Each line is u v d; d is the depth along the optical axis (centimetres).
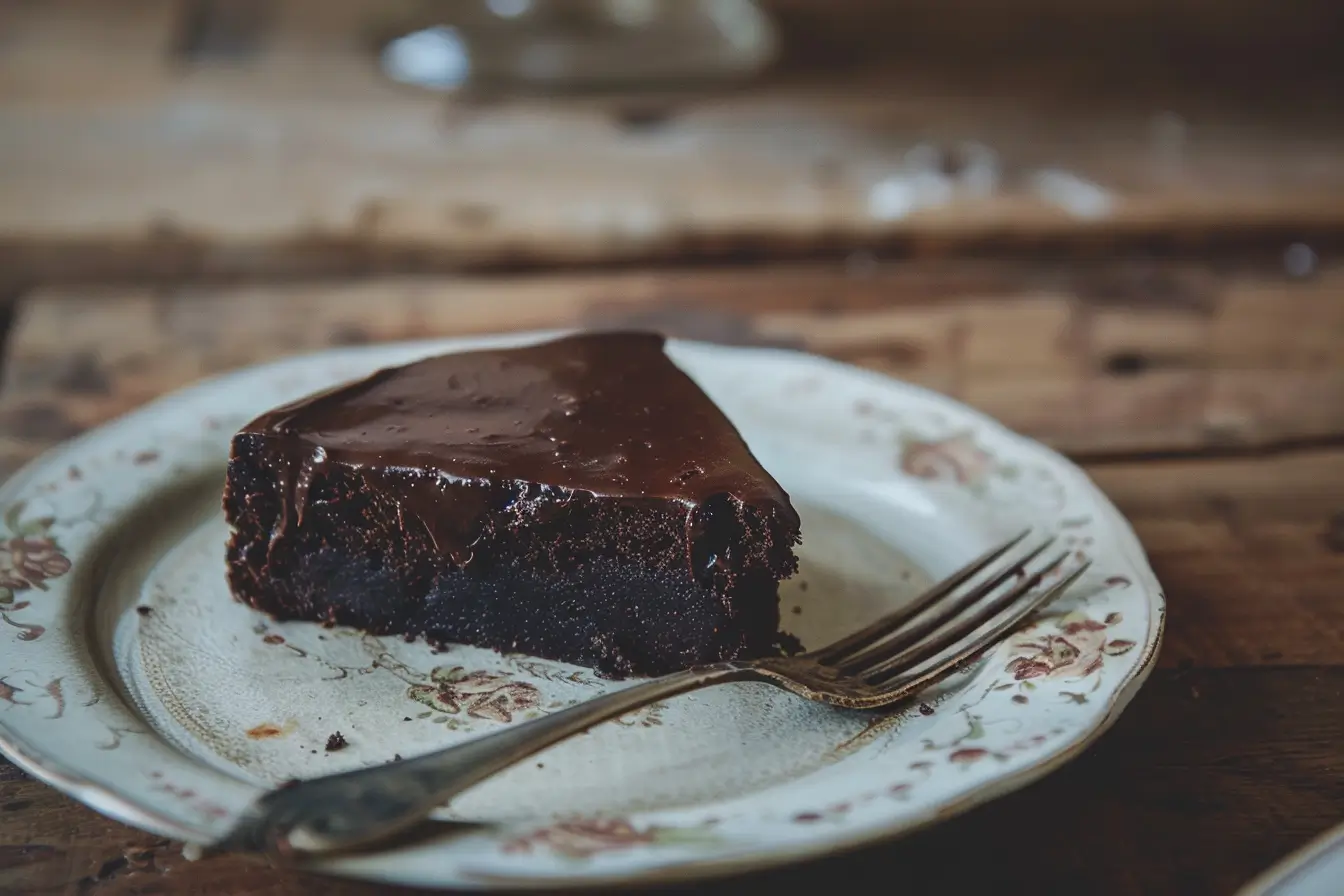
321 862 29
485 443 38
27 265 55
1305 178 60
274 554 38
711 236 56
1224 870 32
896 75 71
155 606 38
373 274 55
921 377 49
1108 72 72
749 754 34
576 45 71
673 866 29
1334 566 40
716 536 37
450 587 38
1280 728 35
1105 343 51
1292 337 51
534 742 32
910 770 31
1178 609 38
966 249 57
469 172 60
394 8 78
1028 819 33
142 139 62
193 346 50
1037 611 36
